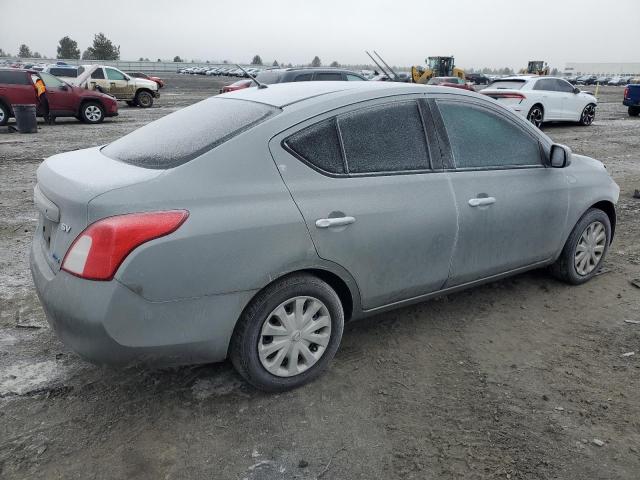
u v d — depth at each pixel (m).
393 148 3.25
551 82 16.59
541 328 3.84
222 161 2.68
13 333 3.65
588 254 4.55
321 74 14.86
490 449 2.61
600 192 4.45
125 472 2.44
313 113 2.98
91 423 2.75
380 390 3.07
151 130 3.38
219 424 2.76
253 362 2.83
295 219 2.78
